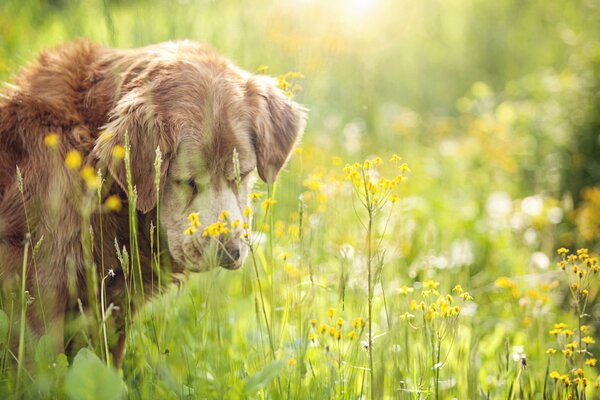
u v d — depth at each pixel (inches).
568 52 333.4
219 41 226.4
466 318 167.3
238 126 129.5
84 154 126.5
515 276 190.4
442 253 192.5
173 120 125.3
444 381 128.6
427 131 301.1
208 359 128.0
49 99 128.9
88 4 247.0
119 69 133.9
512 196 246.2
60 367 108.1
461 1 403.9
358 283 148.0
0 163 126.5
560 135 258.4
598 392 147.6
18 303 122.3
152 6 228.5
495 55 373.1
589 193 222.1
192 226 115.3
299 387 115.2
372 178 124.6
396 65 351.6
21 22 243.6
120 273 131.6
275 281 146.2
